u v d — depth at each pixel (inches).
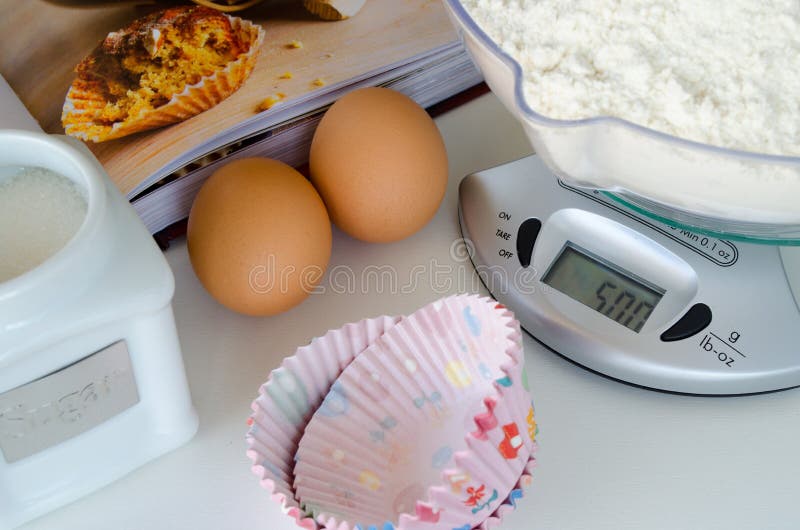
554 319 23.0
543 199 24.6
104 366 18.4
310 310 24.4
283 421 20.2
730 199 17.5
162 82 24.6
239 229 21.2
